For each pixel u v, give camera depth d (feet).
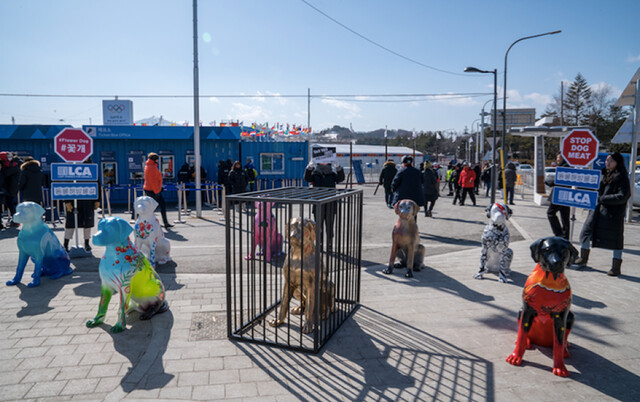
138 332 14.07
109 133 52.54
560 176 21.38
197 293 18.03
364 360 12.26
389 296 17.94
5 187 34.27
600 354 12.67
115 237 13.92
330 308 13.91
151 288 14.93
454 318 15.51
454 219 41.96
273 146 60.34
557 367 11.46
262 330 14.52
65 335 13.75
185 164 54.03
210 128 56.44
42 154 52.24
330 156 59.06
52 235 19.67
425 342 13.51
